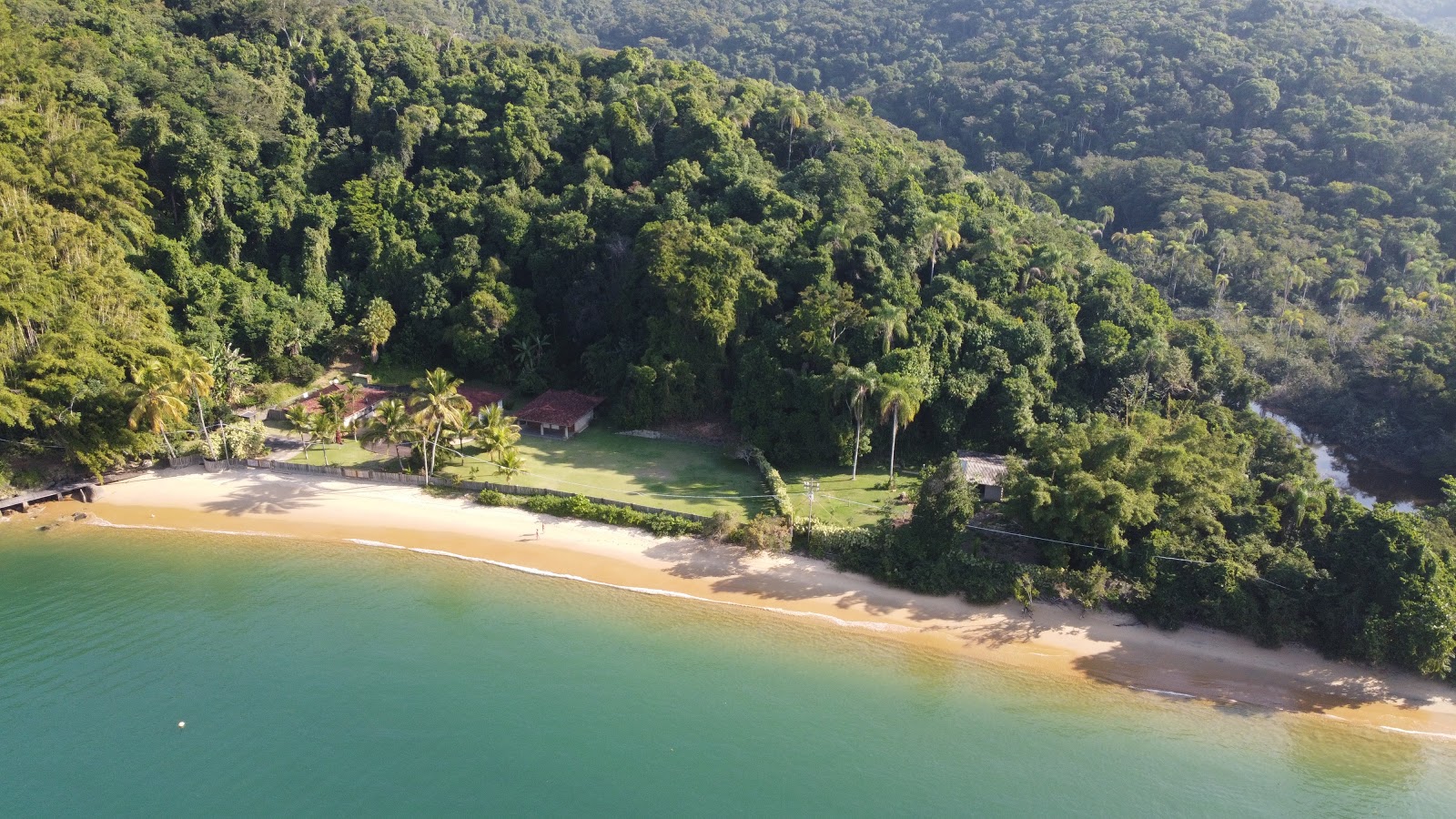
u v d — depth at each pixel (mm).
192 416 80250
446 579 62969
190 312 88000
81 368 70438
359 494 74312
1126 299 93688
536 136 110188
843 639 57406
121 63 102812
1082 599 59438
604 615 59125
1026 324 85188
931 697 52375
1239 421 79750
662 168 111062
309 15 127438
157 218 94938
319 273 99625
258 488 75000
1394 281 124938
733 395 84438
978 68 193250
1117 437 63188
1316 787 46219
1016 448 81562
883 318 78750
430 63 124188
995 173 150375
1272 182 147375
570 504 71000
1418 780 47062
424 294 98188
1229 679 54594
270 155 106062
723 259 86562
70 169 86312
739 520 68375
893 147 119562
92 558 64438
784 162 116125
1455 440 88562
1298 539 61562
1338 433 99875
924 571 62000
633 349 91625
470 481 75000
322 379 96312
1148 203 151750
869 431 77750
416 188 106938
